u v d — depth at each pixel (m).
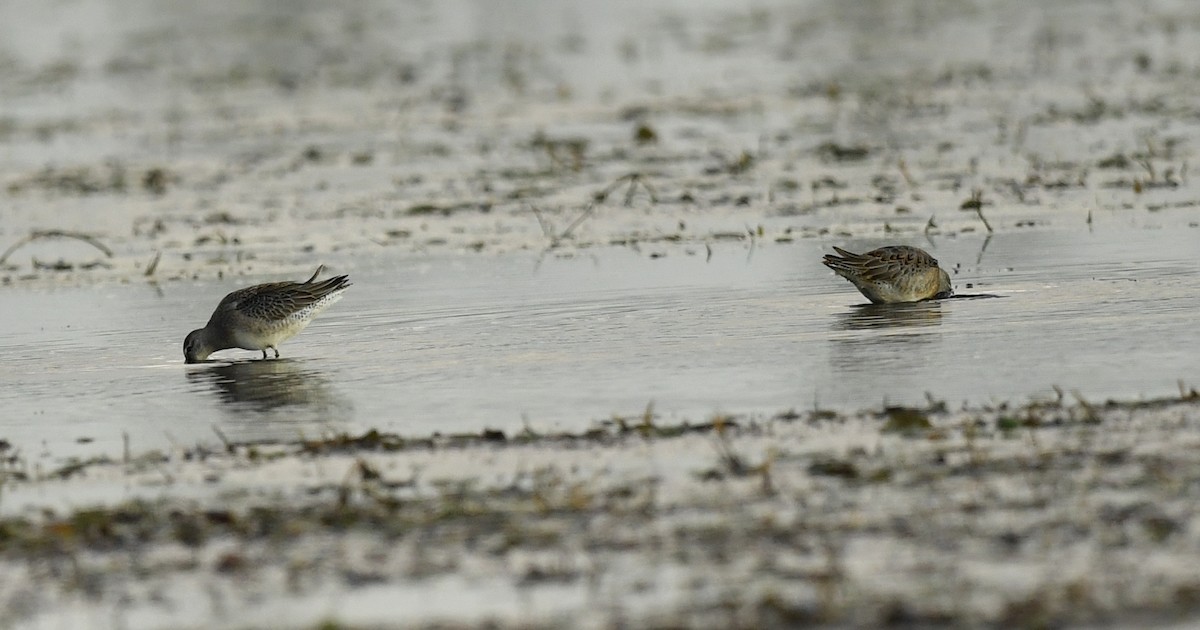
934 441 12.52
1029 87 38.16
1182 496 10.88
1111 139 30.45
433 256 23.31
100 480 12.81
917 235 22.84
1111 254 20.39
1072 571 9.77
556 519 11.17
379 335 18.12
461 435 13.48
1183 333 15.85
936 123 33.78
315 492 12.14
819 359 15.66
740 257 21.95
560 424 13.79
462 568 10.37
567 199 27.58
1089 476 11.38
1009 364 14.99
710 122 35.56
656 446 12.84
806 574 9.94
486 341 17.41
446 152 33.28
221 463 13.14
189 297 21.34
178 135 37.25
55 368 17.44
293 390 15.73
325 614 9.76
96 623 9.83
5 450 14.08
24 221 28.02
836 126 34.12
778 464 12.11
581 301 19.39
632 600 9.70
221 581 10.38
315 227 26.25
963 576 9.77
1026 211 24.20
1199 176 26.33
